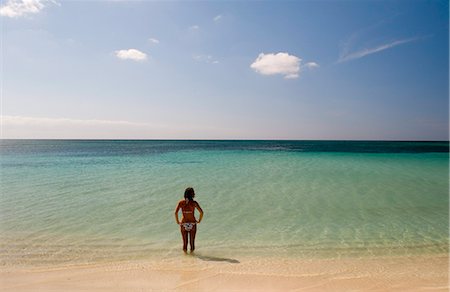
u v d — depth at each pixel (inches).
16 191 525.7
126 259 249.0
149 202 448.8
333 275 217.6
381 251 268.5
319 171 805.2
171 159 1203.2
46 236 304.5
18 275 217.3
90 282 205.6
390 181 639.1
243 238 302.4
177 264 238.7
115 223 348.5
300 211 403.9
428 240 296.8
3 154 1517.0
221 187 569.3
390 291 193.0
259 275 217.3
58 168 867.4
